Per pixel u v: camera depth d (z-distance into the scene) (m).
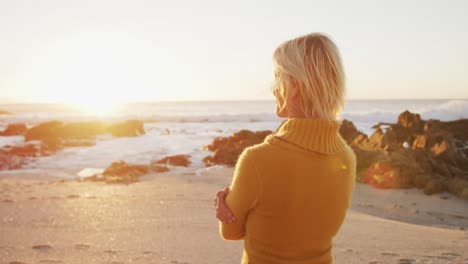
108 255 4.98
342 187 1.36
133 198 9.23
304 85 1.31
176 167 15.75
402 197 10.62
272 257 1.32
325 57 1.31
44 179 12.52
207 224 6.68
